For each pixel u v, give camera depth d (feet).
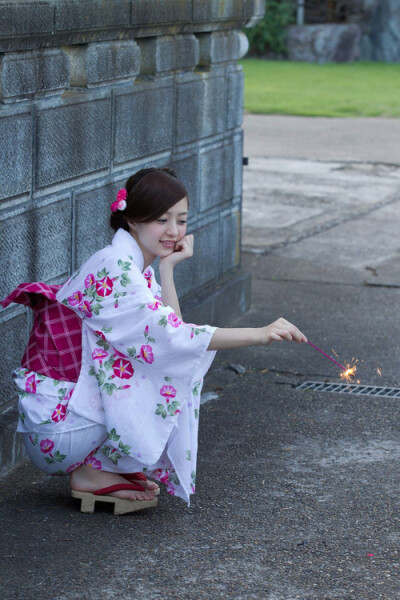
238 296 22.62
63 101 15.11
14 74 13.69
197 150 20.31
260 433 15.94
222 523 12.70
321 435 15.90
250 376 18.97
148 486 13.21
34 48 14.11
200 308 20.48
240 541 12.19
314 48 87.45
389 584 11.16
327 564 11.62
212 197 21.33
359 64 87.25
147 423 12.21
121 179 17.30
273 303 23.97
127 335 11.98
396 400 17.66
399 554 11.91
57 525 12.49
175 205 12.44
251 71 79.20
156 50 18.12
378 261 28.22
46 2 13.88
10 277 14.25
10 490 13.66
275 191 37.96
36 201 14.74
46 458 12.57
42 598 10.68
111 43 16.40
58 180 15.20
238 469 14.47
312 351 20.49
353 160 44.80
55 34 14.25
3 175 13.75
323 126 54.65
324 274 26.78
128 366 12.25
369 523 12.76
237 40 21.54
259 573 11.37
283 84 71.87
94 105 16.03
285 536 12.35
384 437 15.87
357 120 56.90
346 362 19.79
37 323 12.76
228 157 21.94
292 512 13.07
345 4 91.50
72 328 12.42
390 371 19.29
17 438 14.51
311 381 18.74
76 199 15.83
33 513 12.85
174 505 13.24
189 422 12.54
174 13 18.08
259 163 43.80
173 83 18.90
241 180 22.90
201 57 20.48
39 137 14.55
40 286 12.48
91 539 12.12
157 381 12.19
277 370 19.35
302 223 32.89
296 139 50.31
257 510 13.12
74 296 12.26
